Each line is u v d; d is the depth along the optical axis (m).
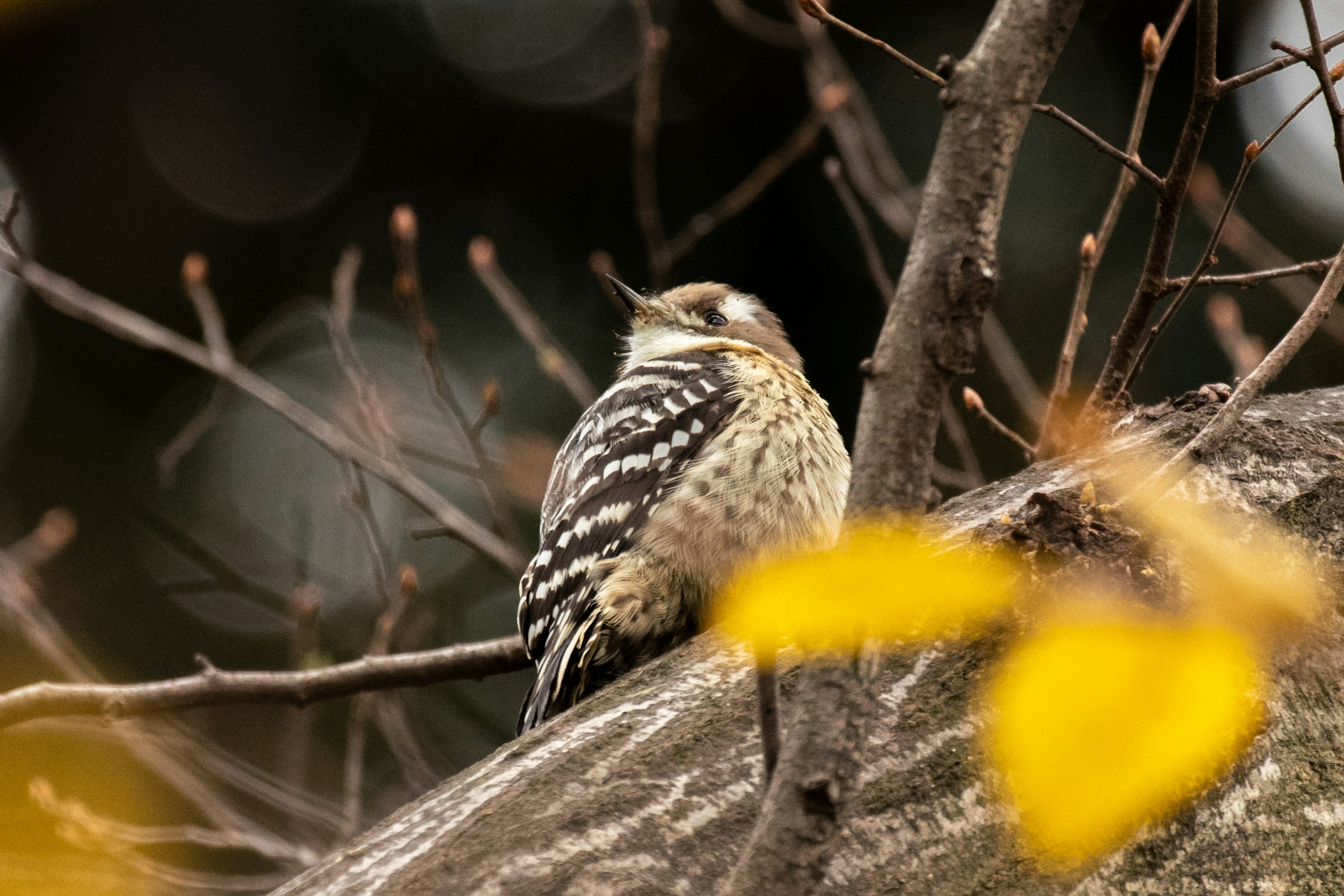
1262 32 14.52
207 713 13.15
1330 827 4.42
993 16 3.48
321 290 16.25
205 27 16.41
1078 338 7.32
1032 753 4.20
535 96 16.53
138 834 9.52
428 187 16.55
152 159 16.22
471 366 15.68
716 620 6.40
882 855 4.09
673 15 16.23
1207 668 4.36
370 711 10.50
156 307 16.02
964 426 13.51
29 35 15.67
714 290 10.23
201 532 14.85
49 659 11.17
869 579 3.16
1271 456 5.15
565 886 3.99
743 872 3.12
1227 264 13.84
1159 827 4.22
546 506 8.48
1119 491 5.00
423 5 16.91
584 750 4.33
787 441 6.91
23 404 15.34
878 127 15.02
